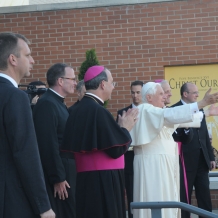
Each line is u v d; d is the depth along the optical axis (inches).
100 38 708.7
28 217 260.1
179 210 433.4
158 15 699.4
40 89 469.1
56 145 391.2
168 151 417.1
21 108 261.0
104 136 339.6
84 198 347.3
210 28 691.4
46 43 717.9
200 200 566.9
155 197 409.1
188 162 558.9
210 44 691.4
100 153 346.3
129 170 502.0
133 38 703.1
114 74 703.7
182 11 695.7
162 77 696.4
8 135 258.4
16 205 256.8
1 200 256.5
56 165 386.3
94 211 341.1
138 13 703.1
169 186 414.0
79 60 711.1
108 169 345.7
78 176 354.6
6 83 269.6
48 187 393.7
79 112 355.3
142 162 414.9
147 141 404.5
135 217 418.0
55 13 717.3
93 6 710.5
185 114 383.2
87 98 360.5
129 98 699.4
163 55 697.6
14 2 901.2
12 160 261.0
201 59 691.4
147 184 411.2
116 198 345.1
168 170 414.6
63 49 714.2
